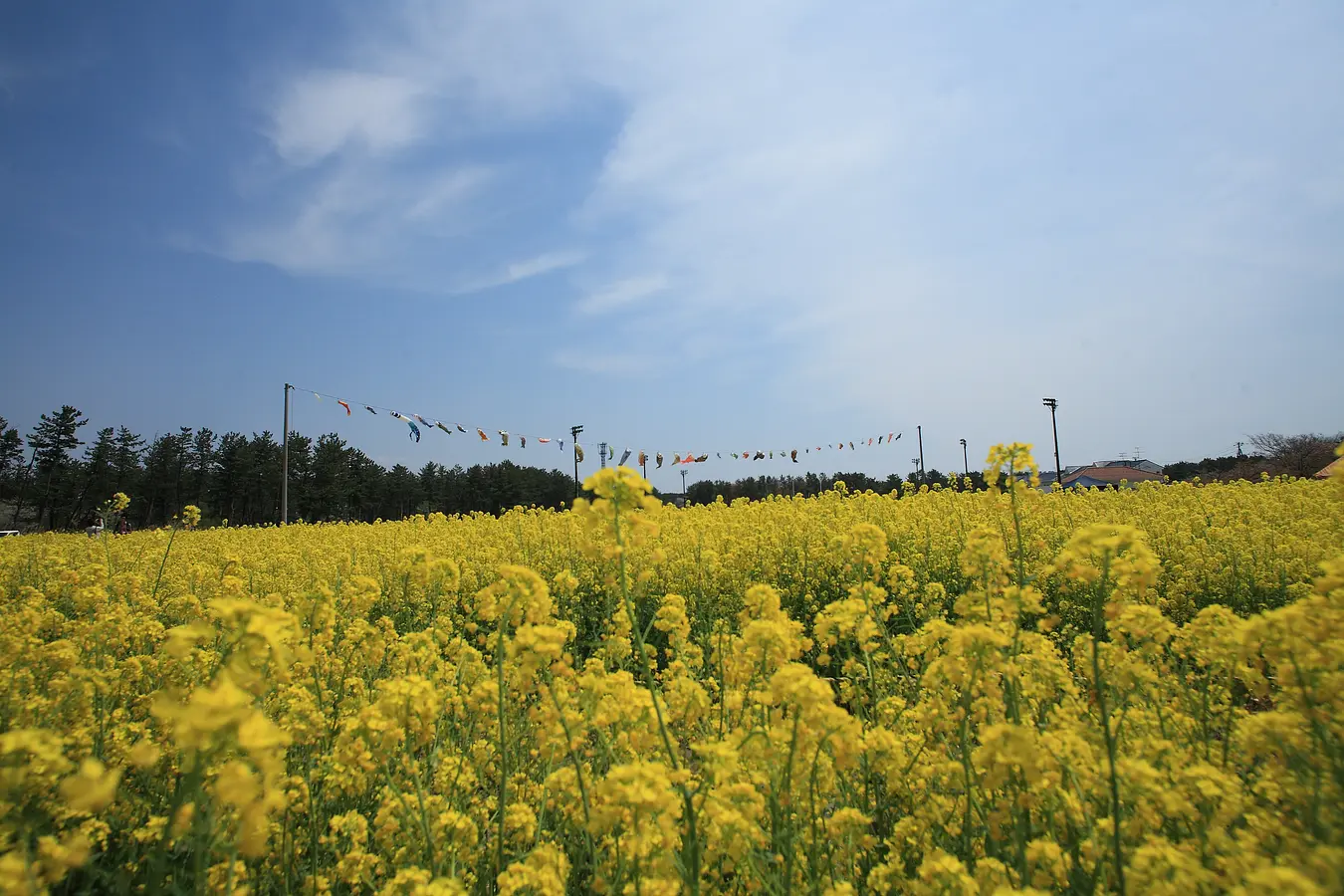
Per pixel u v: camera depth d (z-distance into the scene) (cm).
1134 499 1420
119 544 1138
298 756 331
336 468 5506
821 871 238
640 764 215
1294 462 3581
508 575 274
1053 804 229
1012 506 395
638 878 203
